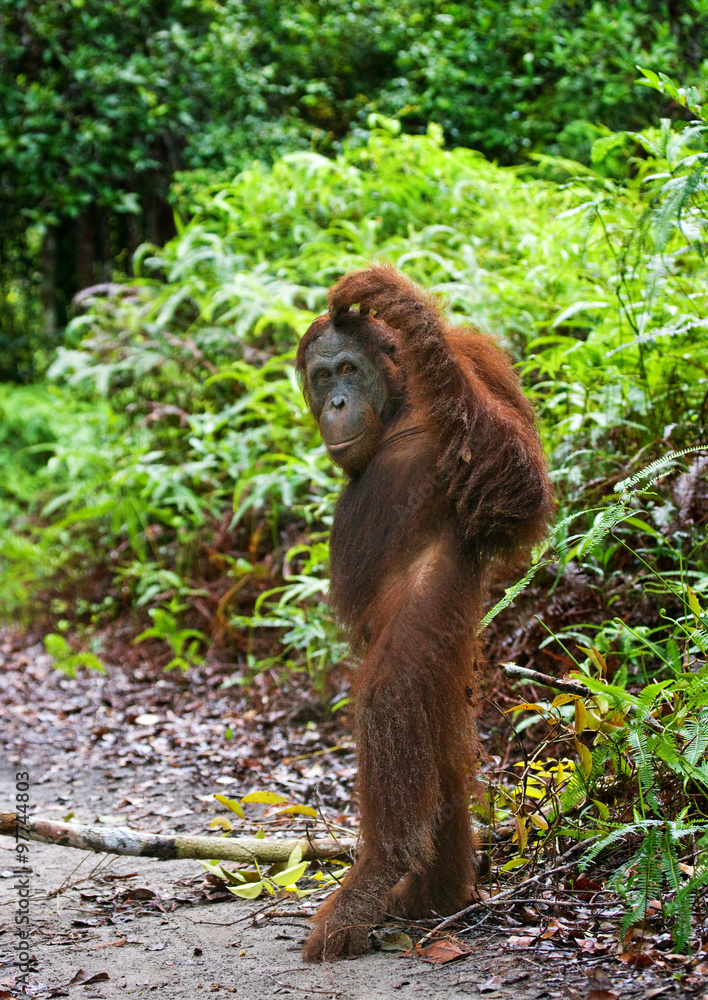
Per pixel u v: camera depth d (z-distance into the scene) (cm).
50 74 1241
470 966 275
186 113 1152
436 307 316
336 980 272
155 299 888
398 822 286
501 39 1068
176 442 826
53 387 962
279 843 341
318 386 333
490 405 303
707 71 736
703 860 275
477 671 333
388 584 311
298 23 1183
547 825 328
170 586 752
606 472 488
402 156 809
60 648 686
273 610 669
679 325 444
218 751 531
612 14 996
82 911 338
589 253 597
